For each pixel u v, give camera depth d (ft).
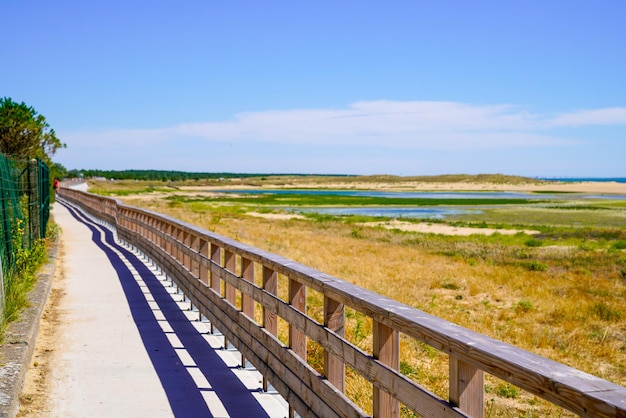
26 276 31.30
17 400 16.51
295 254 69.10
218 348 23.73
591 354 30.96
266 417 16.87
